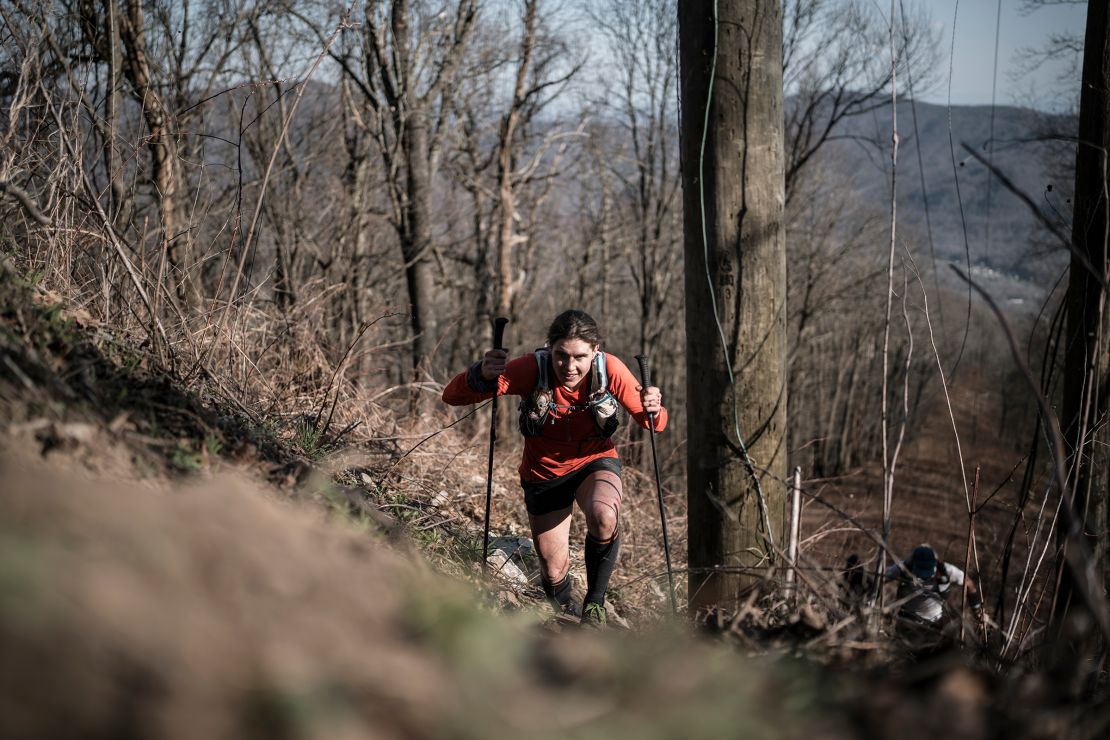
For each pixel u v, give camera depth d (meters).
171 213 5.46
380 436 5.96
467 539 4.61
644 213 22.97
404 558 2.70
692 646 2.34
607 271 25.75
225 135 10.27
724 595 3.98
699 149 3.95
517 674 1.75
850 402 32.72
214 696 1.29
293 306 6.54
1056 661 2.61
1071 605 3.38
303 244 14.83
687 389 4.15
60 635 1.24
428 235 14.37
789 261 27.05
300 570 1.76
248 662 1.40
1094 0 4.30
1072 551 2.17
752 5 3.84
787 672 2.08
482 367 4.22
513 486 6.98
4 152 4.09
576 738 1.53
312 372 5.90
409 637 1.75
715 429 4.01
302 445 4.35
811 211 28.09
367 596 1.83
